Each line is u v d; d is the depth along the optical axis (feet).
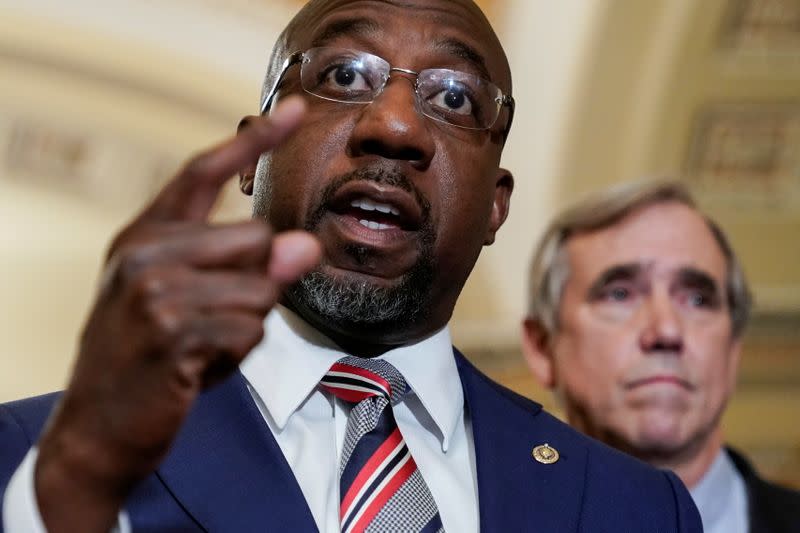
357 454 3.45
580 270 6.18
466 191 3.59
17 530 2.37
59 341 21.16
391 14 3.71
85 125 19.38
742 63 17.57
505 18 16.83
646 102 17.78
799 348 19.67
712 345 5.94
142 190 20.49
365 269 3.44
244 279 2.34
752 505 6.04
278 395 3.55
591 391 5.99
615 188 6.46
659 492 3.80
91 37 18.21
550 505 3.60
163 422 2.30
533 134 17.90
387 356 3.72
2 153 19.94
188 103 18.94
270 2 17.74
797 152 18.62
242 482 3.27
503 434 3.79
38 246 20.92
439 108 3.62
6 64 18.52
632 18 16.80
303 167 3.50
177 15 17.94
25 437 3.37
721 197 18.99
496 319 19.19
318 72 3.60
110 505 2.39
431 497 3.41
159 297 2.28
